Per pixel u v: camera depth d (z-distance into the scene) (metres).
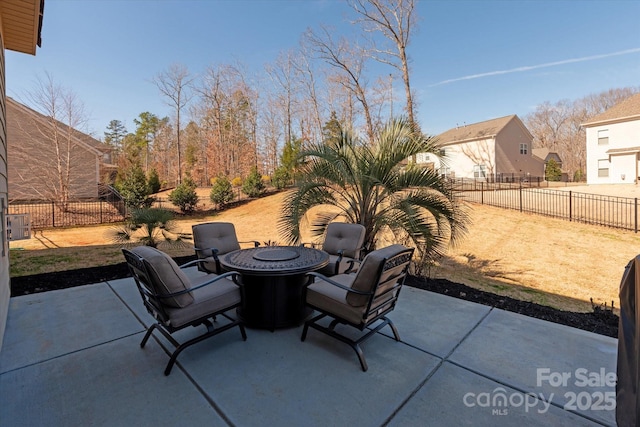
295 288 3.05
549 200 11.44
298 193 4.49
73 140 13.77
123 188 13.58
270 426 1.78
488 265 5.95
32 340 2.77
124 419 1.84
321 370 2.32
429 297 3.82
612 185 16.67
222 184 16.25
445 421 1.82
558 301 4.24
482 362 2.42
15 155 12.75
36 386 2.14
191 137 32.03
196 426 1.79
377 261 2.26
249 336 2.86
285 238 4.72
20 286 4.27
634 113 16.34
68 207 13.23
